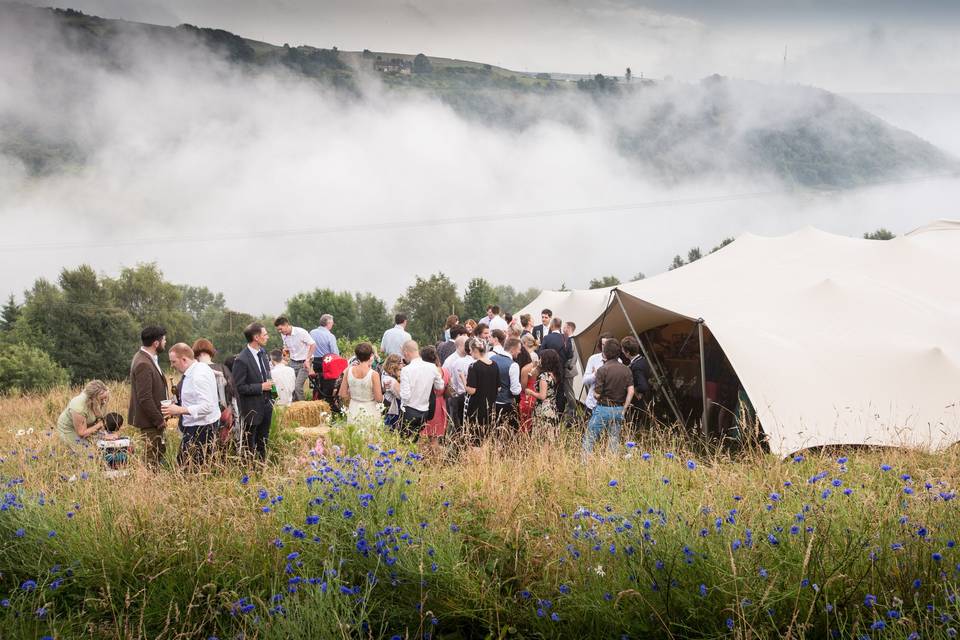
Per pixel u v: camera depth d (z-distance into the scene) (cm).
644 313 1192
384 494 455
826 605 326
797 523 383
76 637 362
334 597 360
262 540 425
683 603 346
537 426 845
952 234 1429
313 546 412
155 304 8369
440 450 704
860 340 941
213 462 620
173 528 436
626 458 580
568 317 1788
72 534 434
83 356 7212
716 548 369
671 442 764
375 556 398
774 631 329
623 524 391
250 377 803
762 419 845
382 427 765
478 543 432
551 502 511
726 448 812
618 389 816
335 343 1259
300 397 1292
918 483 493
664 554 366
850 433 828
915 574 348
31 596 392
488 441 685
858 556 353
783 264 1248
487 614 373
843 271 1185
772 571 344
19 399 1680
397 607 380
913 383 870
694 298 1108
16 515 456
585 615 362
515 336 899
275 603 361
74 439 779
